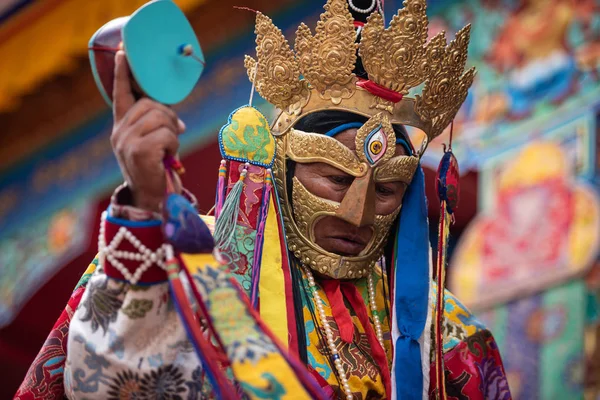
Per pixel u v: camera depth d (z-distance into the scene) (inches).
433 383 108.2
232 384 90.7
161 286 85.0
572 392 211.3
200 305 81.4
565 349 214.4
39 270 384.2
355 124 106.3
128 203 85.6
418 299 107.2
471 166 242.7
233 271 96.3
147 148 81.0
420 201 111.0
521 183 232.7
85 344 86.4
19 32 358.9
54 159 391.5
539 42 237.1
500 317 228.1
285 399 77.8
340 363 102.5
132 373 85.4
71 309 103.1
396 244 110.7
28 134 405.1
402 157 107.2
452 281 238.7
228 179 99.7
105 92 84.0
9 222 408.5
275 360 79.7
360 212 103.5
